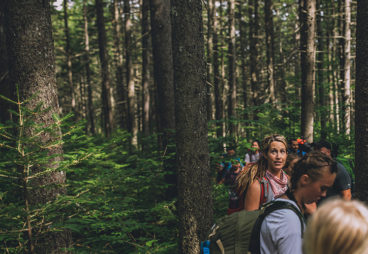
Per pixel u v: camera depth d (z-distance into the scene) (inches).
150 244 158.4
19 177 118.5
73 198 130.3
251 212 71.9
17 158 113.2
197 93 154.7
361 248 31.8
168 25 285.3
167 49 283.0
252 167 106.6
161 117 289.4
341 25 635.5
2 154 126.8
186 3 149.9
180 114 155.8
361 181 146.0
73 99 897.5
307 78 336.5
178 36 152.5
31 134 134.3
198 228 158.1
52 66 149.0
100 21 665.6
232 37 628.4
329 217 34.1
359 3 140.4
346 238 32.1
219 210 228.1
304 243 37.0
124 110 891.4
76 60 1013.2
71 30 1077.1
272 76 581.3
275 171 104.5
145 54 619.5
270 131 327.3
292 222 64.8
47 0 148.5
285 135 335.6
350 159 228.1
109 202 161.3
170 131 255.8
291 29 930.1
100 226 152.0
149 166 221.0
